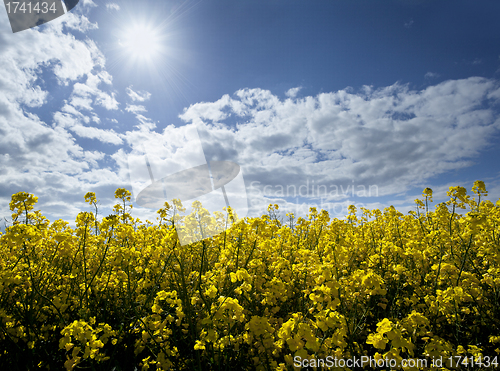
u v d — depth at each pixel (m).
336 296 2.26
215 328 2.56
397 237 6.04
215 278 2.91
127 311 3.20
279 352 2.64
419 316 2.33
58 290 3.88
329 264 2.78
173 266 3.28
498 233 4.28
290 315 3.29
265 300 3.10
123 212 4.41
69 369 2.03
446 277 3.72
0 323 2.73
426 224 6.65
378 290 2.57
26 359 2.80
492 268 3.62
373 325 3.31
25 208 3.53
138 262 4.14
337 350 2.26
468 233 3.77
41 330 3.03
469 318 3.50
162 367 2.51
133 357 2.92
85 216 3.84
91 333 2.12
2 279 2.85
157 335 2.76
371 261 4.03
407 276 4.03
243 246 4.00
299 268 3.69
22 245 3.03
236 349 2.60
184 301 3.01
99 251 3.79
